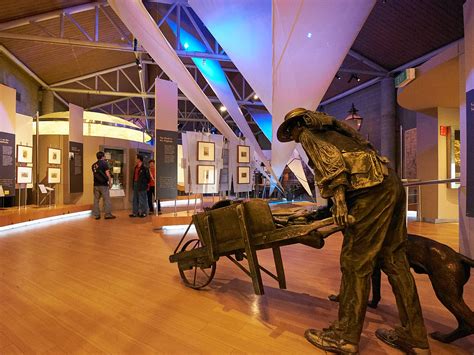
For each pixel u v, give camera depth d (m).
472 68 2.90
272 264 3.32
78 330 1.88
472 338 1.76
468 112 2.96
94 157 8.83
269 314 2.10
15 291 2.52
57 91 13.65
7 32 8.72
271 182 11.10
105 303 2.29
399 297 1.59
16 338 1.78
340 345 1.52
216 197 12.18
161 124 5.87
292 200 12.45
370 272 1.51
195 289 2.58
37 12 8.19
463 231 3.35
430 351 1.54
